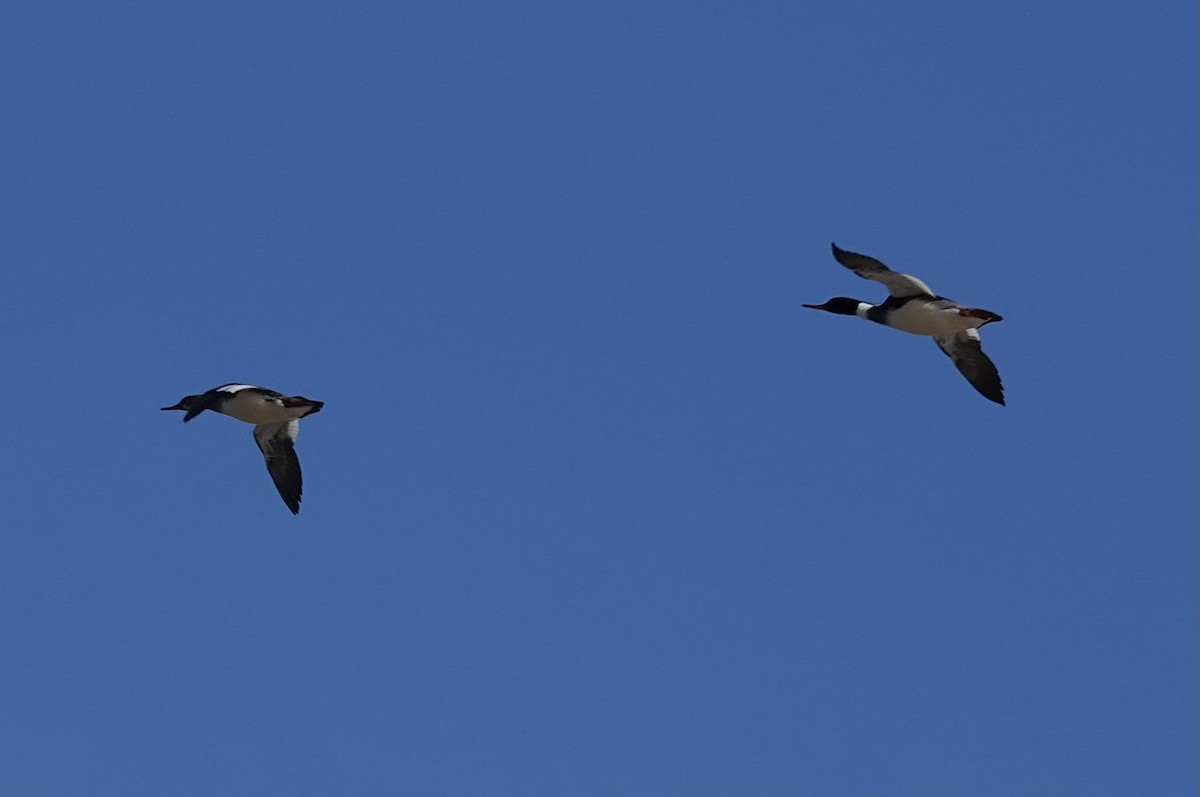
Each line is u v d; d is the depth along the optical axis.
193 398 37.53
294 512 36.94
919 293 34.88
